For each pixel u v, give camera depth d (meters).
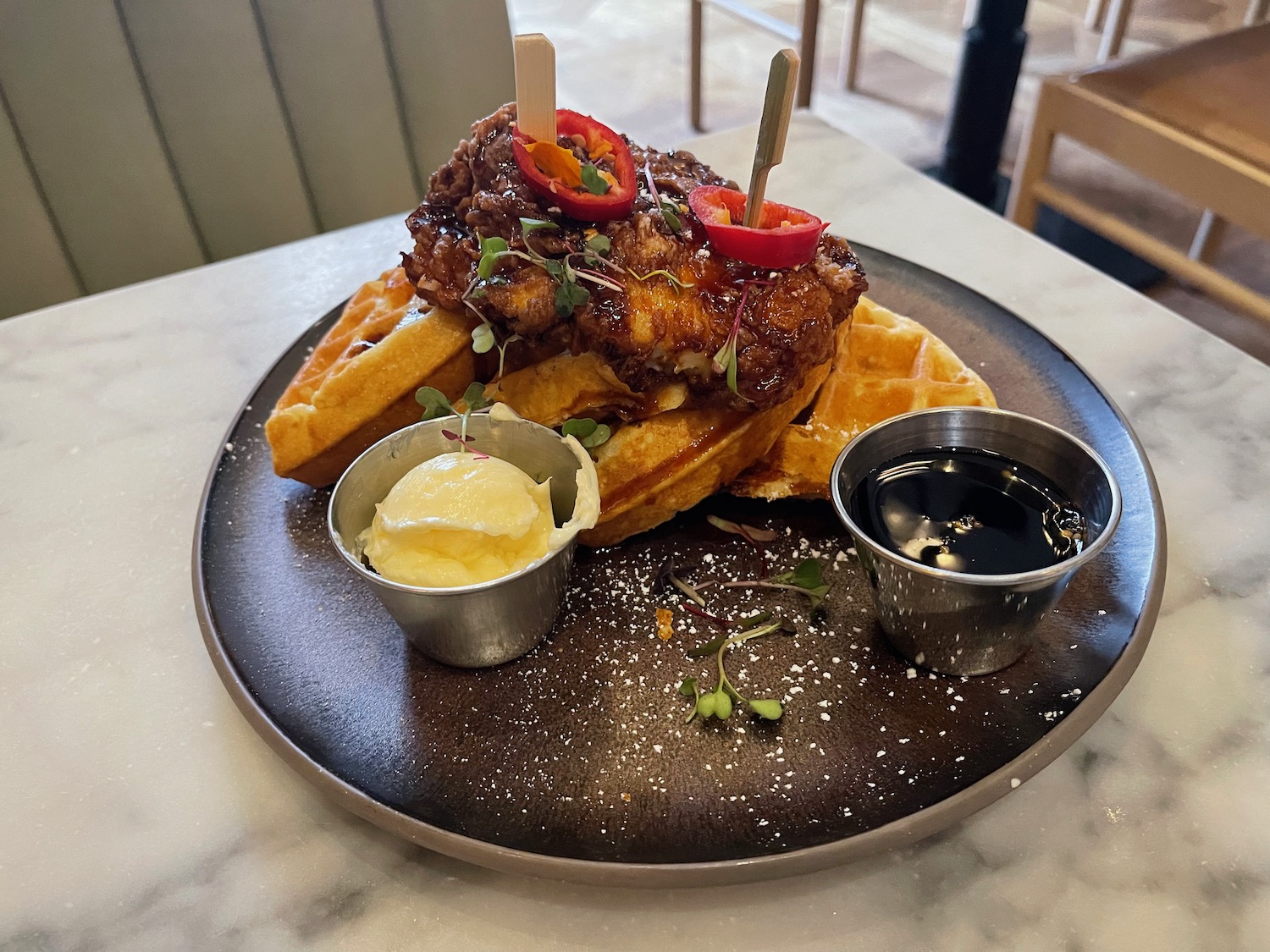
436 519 0.21
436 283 0.25
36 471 0.31
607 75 1.02
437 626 0.22
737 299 0.23
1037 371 0.30
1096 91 0.54
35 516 0.30
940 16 1.09
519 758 0.21
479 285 0.24
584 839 0.19
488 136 0.25
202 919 0.20
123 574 0.28
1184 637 0.24
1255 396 0.31
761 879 0.18
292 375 0.32
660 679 0.23
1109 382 0.32
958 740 0.21
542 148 0.23
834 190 0.43
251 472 0.29
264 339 0.37
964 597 0.20
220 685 0.25
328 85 0.49
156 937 0.20
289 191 0.51
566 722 0.22
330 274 0.40
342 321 0.31
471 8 0.49
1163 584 0.23
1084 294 0.36
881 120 0.91
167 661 0.25
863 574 0.25
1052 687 0.22
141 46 0.44
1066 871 0.20
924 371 0.29
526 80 0.22
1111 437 0.27
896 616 0.22
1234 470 0.29
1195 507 0.28
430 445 0.25
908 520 0.23
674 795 0.20
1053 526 0.22
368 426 0.27
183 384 0.35
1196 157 0.50
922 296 0.34
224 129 0.48
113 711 0.24
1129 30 0.86
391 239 0.42
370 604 0.25
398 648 0.24
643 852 0.19
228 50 0.46
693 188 0.26
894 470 0.24
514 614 0.22
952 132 0.75
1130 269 0.68
